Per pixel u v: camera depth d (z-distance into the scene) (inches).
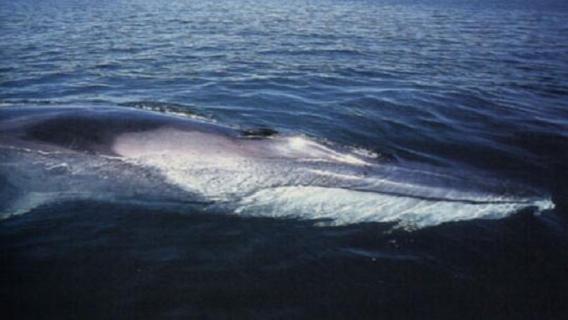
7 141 371.2
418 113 602.5
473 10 2854.3
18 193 347.6
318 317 256.8
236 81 748.0
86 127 383.2
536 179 426.9
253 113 578.6
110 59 914.1
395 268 295.3
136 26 1475.1
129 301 262.5
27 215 331.6
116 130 380.2
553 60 1126.4
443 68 943.7
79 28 1380.4
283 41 1231.5
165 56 960.9
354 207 344.5
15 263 286.7
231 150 367.2
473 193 348.8
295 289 275.7
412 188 347.3
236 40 1219.2
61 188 355.6
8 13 1747.0
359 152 375.6
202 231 323.0
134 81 738.2
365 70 879.7
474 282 287.6
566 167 456.4
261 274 286.0
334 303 266.7
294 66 889.5
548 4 3978.8
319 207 346.3
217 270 287.7
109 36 1232.8
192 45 1114.7
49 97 639.1
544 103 695.1
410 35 1488.7
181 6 2397.9
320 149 373.7
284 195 350.3
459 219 341.1
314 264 296.0
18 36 1179.9
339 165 362.0
